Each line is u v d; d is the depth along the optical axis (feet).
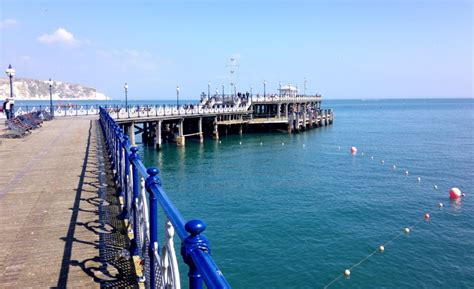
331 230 59.06
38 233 19.25
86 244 17.80
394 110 547.90
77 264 15.74
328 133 208.33
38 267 15.52
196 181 92.73
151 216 11.96
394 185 89.20
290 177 97.86
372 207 71.26
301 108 257.34
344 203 73.77
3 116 113.29
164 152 137.18
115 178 29.78
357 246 53.01
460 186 87.92
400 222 63.05
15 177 32.14
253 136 187.32
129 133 122.72
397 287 42.45
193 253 6.29
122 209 22.16
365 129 235.40
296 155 133.80
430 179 95.55
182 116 146.92
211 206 72.13
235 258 49.37
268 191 83.35
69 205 23.97
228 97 215.72
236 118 193.88
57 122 97.35
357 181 93.40
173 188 85.92
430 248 52.31
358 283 43.34
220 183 90.68
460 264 47.47
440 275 44.88
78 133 68.85
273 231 58.49
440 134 205.77
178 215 8.34
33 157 42.68
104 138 59.67
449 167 111.55
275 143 164.45
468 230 59.21
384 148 151.33
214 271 5.52
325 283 43.57
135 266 15.25
